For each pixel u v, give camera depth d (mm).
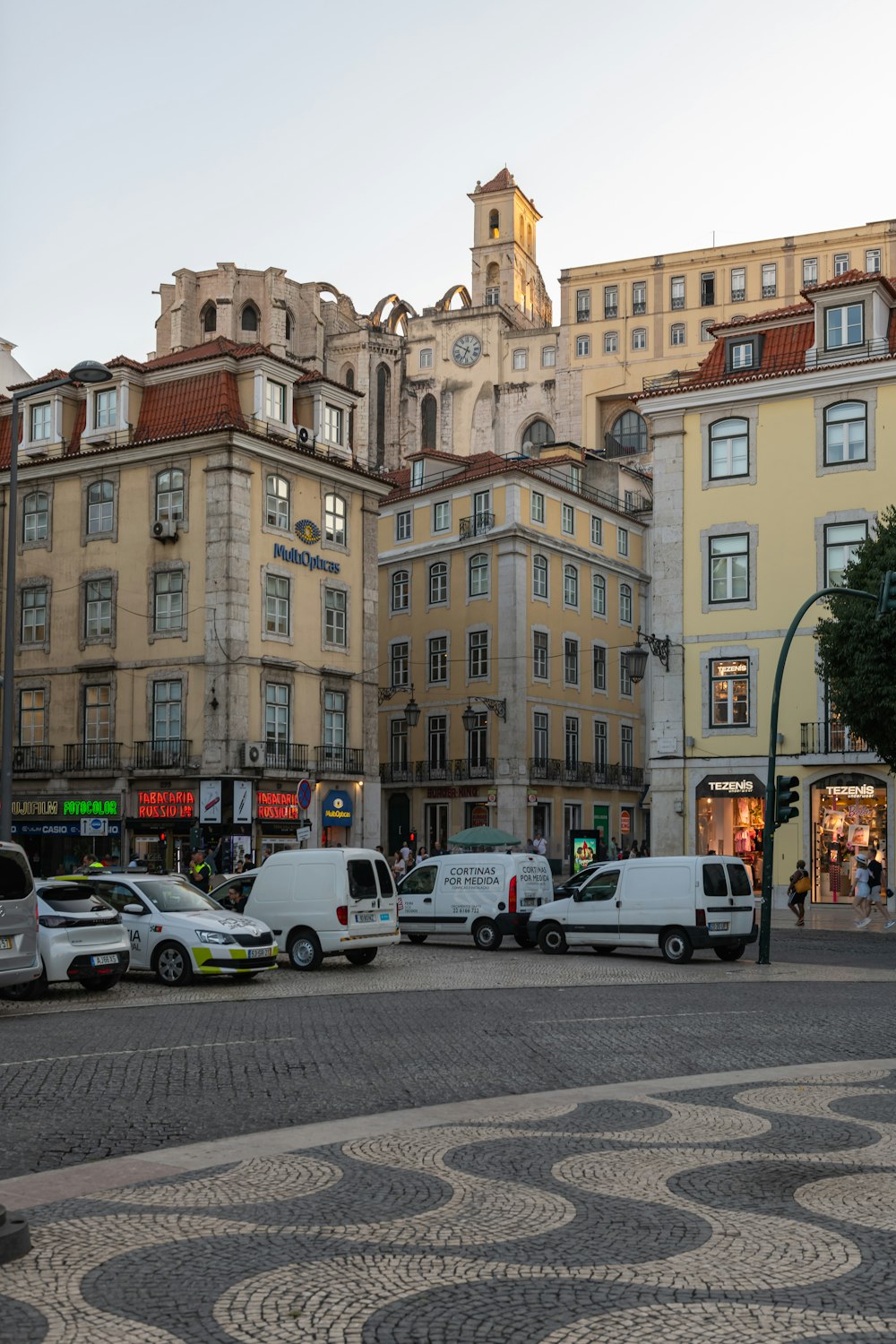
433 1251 6746
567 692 60875
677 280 100375
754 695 40969
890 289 41125
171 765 44031
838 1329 5633
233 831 43094
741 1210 7539
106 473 47219
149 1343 5469
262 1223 7234
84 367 26562
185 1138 9625
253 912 24844
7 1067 12664
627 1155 8945
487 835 46219
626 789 64438
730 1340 5500
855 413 40375
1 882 17234
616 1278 6312
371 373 109312
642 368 100688
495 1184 8133
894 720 32031
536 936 27969
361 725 49281
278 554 45969
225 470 44219
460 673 59344
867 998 19094
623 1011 17422
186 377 46906
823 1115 10359
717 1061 13266
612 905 26656
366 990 20562
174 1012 17484
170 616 45156
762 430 41656
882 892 36125
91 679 46875
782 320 42438
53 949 19469
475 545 58938
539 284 128500
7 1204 7637
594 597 63938
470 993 20047
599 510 64625
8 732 27328
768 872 25203
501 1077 12219
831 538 40438
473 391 108125
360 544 50094
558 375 103375
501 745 57062
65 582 47938
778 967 24516
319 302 106562
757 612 41188
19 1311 5836
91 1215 7395
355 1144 9258
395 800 61688
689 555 42312
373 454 109062
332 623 48406
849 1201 7738
